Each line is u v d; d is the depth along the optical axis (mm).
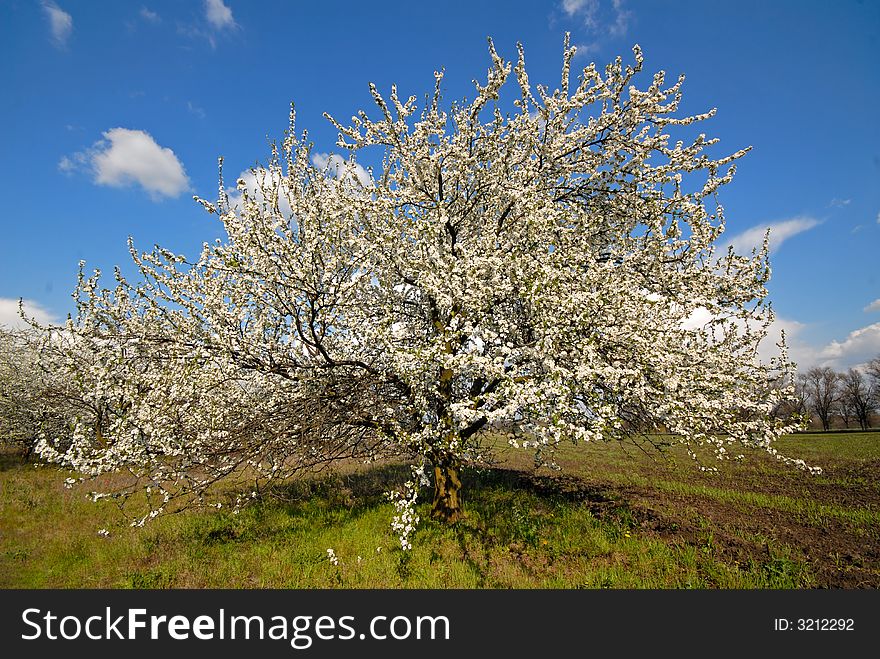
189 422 7586
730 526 9086
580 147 8883
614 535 8180
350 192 8891
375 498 10383
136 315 8391
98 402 8719
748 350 8125
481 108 8203
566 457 20188
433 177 8742
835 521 9555
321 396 7562
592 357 6215
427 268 7258
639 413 7648
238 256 7625
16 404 18062
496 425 8656
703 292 7969
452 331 7094
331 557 6980
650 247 8188
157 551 7902
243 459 7504
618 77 8297
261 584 6586
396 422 8125
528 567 7004
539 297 6168
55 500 11477
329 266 7582
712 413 6828
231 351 7465
